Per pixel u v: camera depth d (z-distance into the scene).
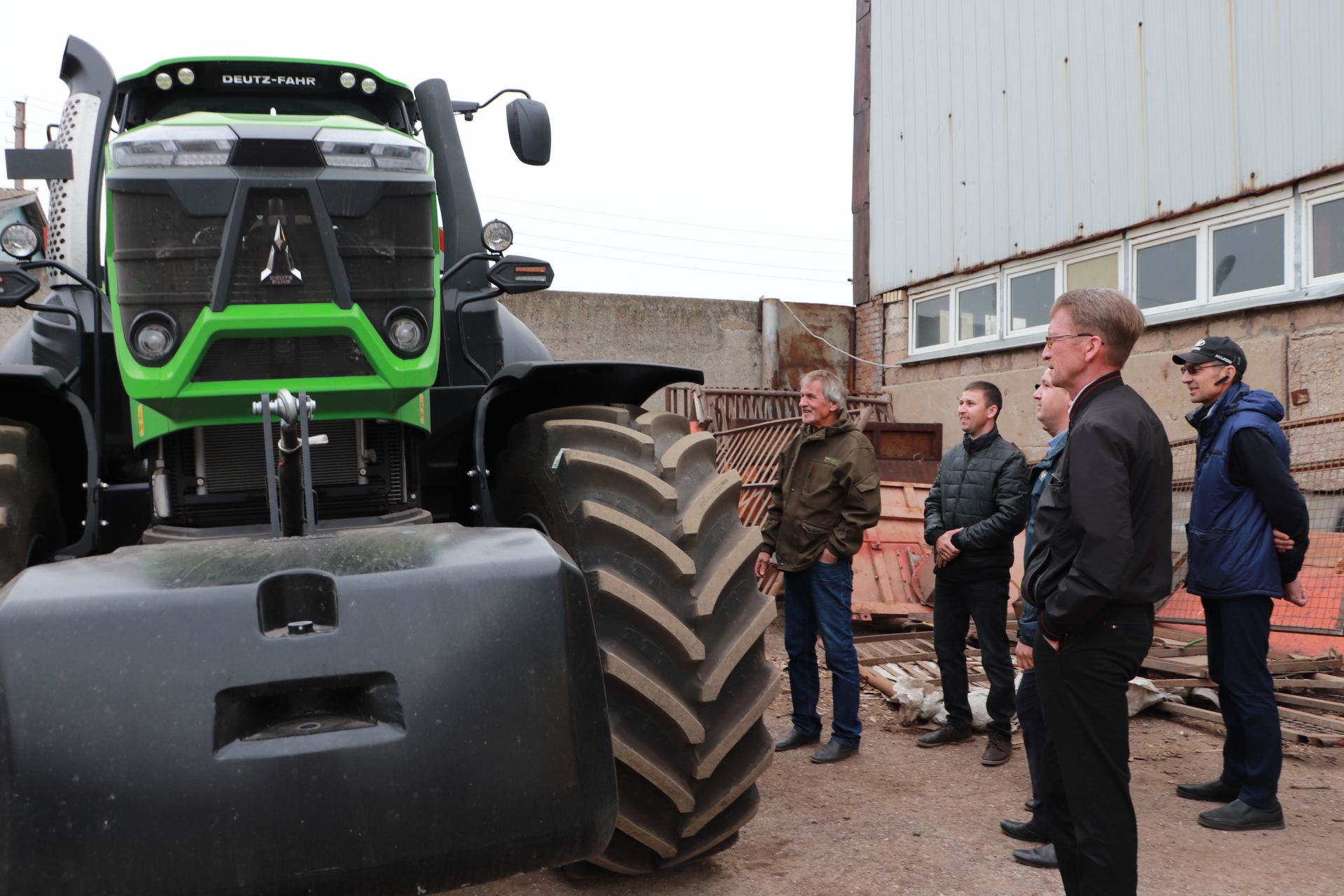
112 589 1.68
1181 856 3.11
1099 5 7.68
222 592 1.68
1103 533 2.33
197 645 1.64
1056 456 3.15
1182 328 7.05
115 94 2.92
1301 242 6.29
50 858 1.53
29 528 2.49
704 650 2.62
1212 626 3.58
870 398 9.88
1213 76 6.83
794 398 10.25
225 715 1.63
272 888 1.60
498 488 3.11
